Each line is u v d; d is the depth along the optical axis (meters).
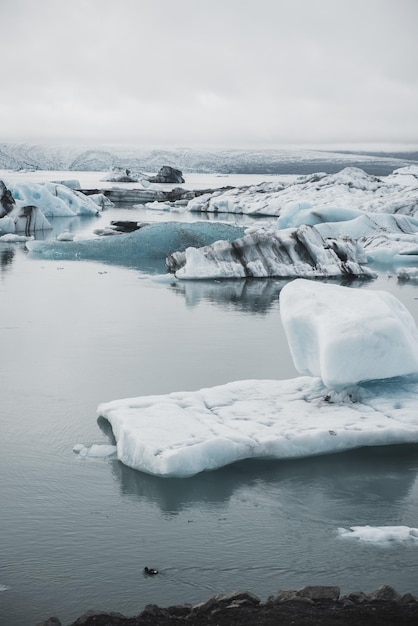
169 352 13.35
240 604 5.35
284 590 5.63
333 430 8.81
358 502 7.73
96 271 23.17
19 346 13.56
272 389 10.30
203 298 18.91
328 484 8.09
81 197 49.72
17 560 6.56
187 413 9.30
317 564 6.55
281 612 5.19
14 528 7.10
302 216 34.59
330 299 10.31
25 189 43.94
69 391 10.99
